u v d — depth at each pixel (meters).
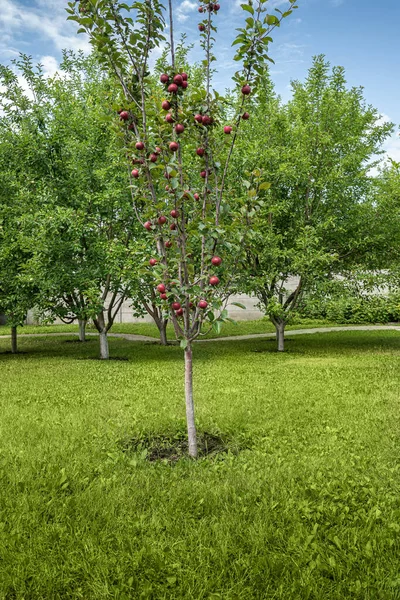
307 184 14.75
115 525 3.59
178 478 4.48
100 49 4.91
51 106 15.18
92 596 2.83
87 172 13.62
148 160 4.89
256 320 28.84
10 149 14.96
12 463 4.82
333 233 15.30
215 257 4.74
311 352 15.16
